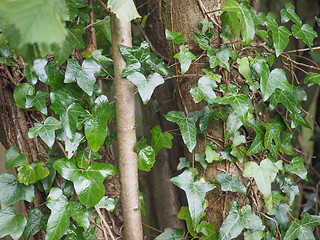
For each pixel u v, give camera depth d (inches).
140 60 42.7
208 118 46.3
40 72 44.3
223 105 46.3
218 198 49.6
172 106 61.7
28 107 44.3
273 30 44.0
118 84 43.4
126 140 44.9
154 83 42.2
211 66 43.6
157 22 59.7
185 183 44.5
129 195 46.1
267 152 49.1
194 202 44.2
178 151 61.3
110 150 53.9
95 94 47.3
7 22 12.6
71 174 43.4
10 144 49.6
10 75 47.6
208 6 46.0
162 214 69.7
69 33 43.4
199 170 51.3
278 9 74.7
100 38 64.2
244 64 43.9
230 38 44.9
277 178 52.5
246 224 46.2
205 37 44.7
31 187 47.2
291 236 48.0
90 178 44.0
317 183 86.7
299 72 64.2
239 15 39.4
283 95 47.4
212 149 48.4
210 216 50.6
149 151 46.0
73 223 51.0
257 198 49.3
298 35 46.0
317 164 88.0
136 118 72.7
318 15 75.3
